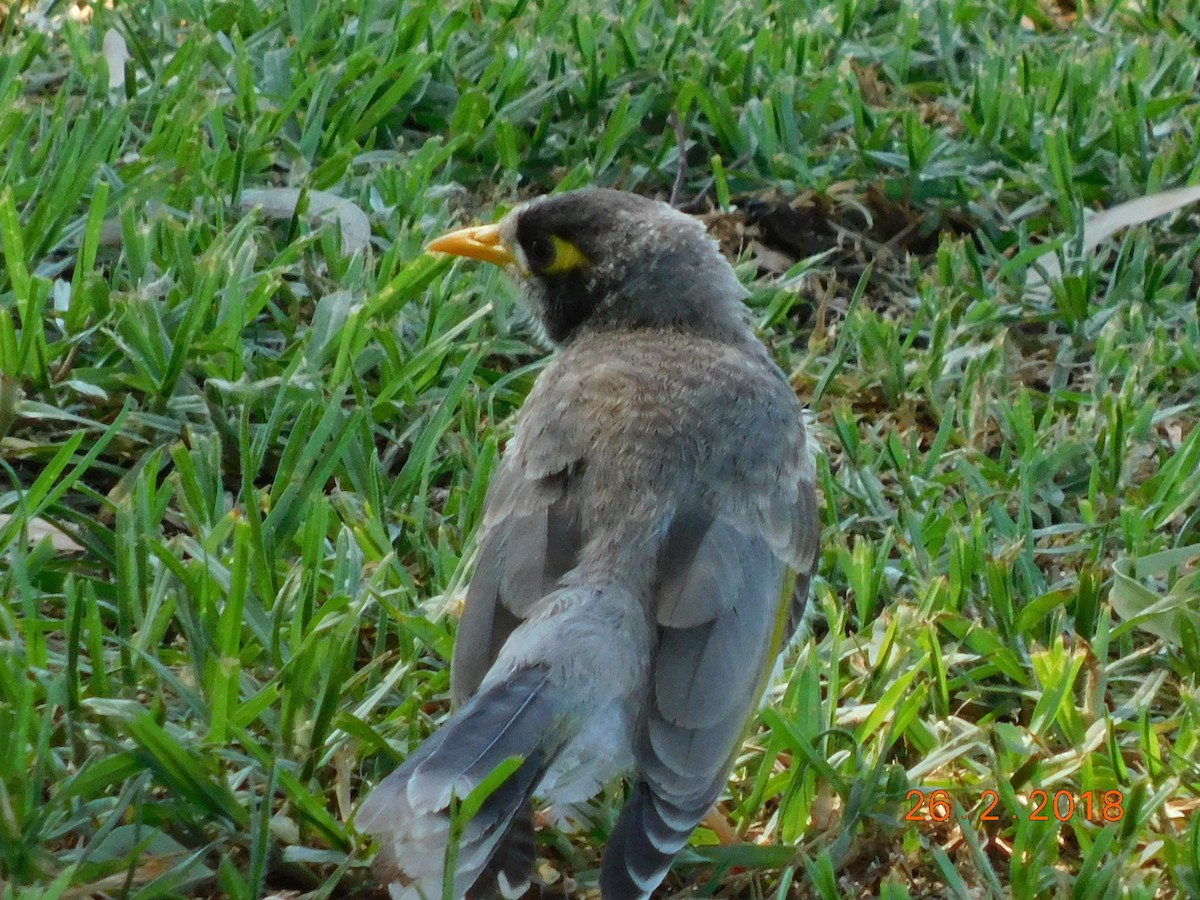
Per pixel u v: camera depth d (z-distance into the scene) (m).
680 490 5.98
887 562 7.88
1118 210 10.41
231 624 6.39
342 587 6.95
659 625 5.64
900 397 8.95
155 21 11.09
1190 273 10.12
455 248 7.60
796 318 9.75
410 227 9.48
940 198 10.68
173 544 7.14
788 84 10.92
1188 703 6.81
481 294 8.95
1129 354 9.32
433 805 4.81
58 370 8.02
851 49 12.03
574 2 11.73
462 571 7.07
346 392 8.23
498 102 10.74
